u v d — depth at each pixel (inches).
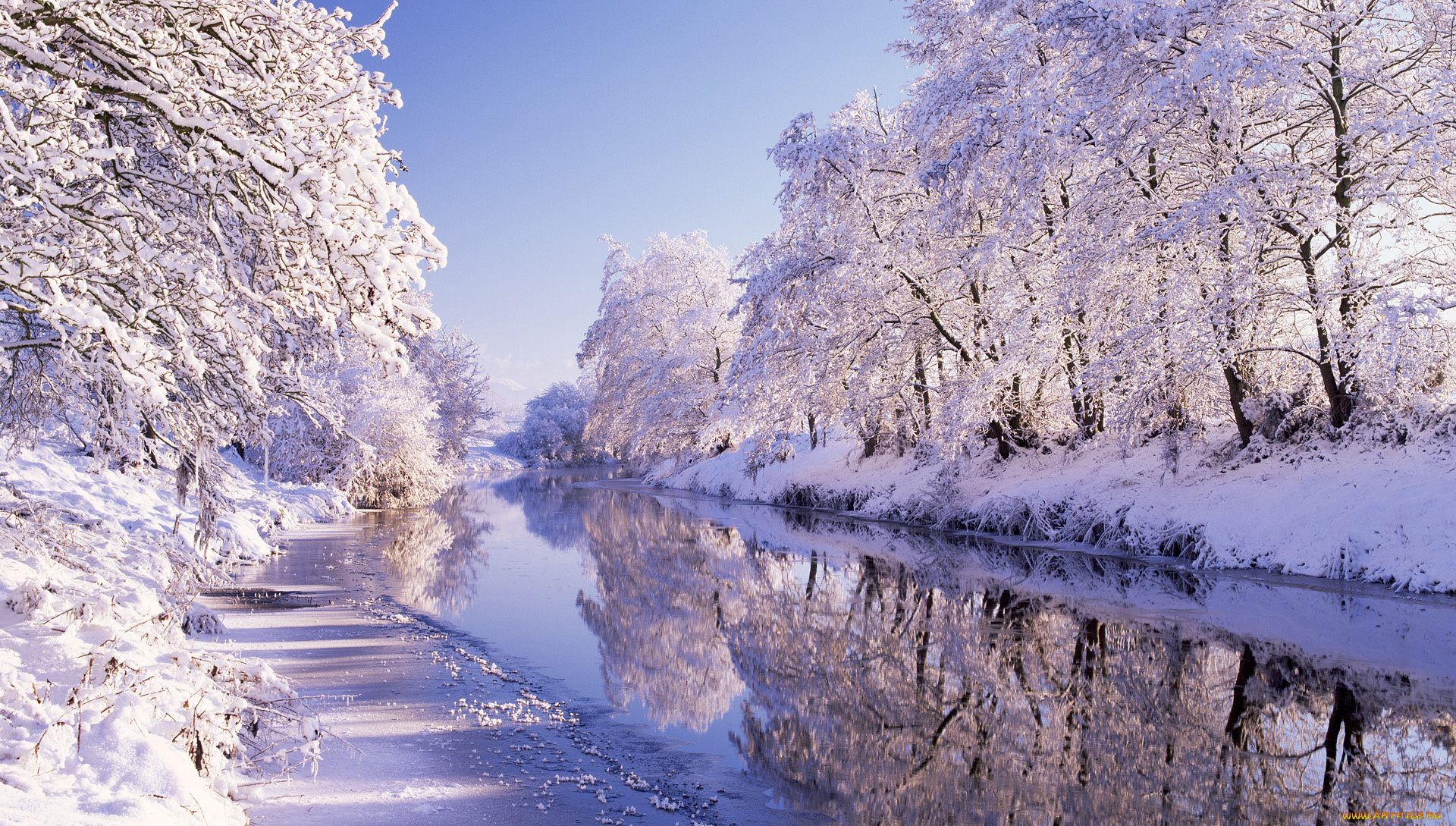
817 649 364.5
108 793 132.9
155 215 201.2
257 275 240.2
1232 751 238.4
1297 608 411.5
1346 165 524.1
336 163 191.5
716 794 205.9
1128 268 603.5
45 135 185.8
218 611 401.4
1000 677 316.8
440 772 209.0
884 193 860.6
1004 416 827.4
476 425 2236.7
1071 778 220.4
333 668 308.2
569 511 1117.1
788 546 719.1
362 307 201.6
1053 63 649.6
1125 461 686.5
